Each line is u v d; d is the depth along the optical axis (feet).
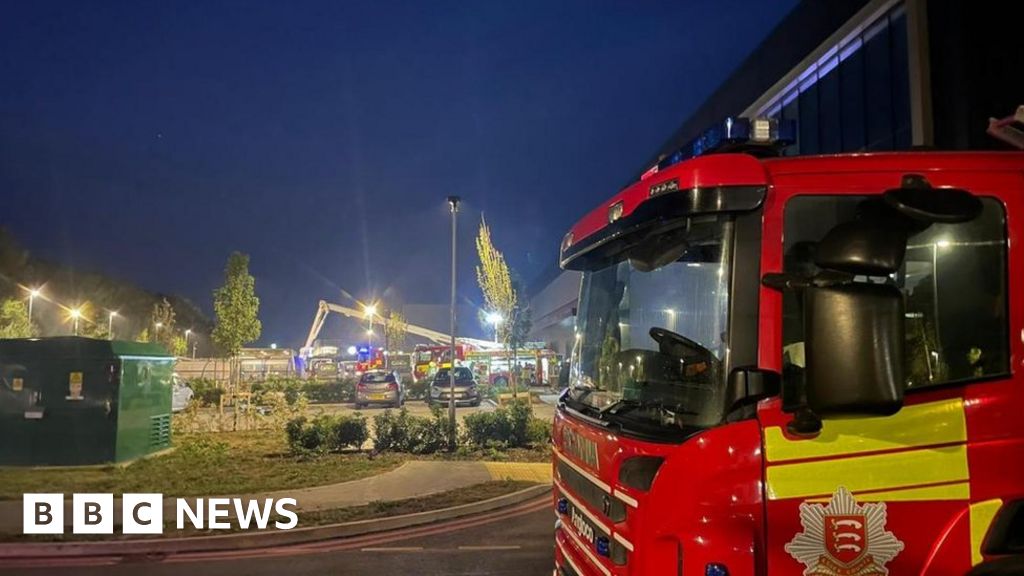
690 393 9.89
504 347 124.16
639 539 9.63
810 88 66.33
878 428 8.96
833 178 9.73
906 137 51.96
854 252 8.32
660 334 10.82
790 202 9.69
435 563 26.04
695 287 10.13
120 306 274.77
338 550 28.04
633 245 11.93
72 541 28.22
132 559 27.04
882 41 55.36
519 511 35.35
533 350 138.10
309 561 26.45
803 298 8.61
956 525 8.83
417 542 29.27
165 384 51.93
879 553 8.77
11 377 44.42
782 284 8.80
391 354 173.88
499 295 110.11
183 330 279.08
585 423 12.34
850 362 7.96
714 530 8.86
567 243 15.03
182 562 26.53
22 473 42.14
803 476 8.85
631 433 10.44
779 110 73.15
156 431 50.34
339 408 103.81
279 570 25.31
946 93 47.57
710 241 9.93
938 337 9.43
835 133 62.03
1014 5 45.34
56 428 44.37
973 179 9.71
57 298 238.48
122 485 38.93
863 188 9.68
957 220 8.70
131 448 46.68
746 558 8.70
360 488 39.17
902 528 8.81
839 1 59.88
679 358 10.23
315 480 41.14
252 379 138.72
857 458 8.88
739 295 9.45
